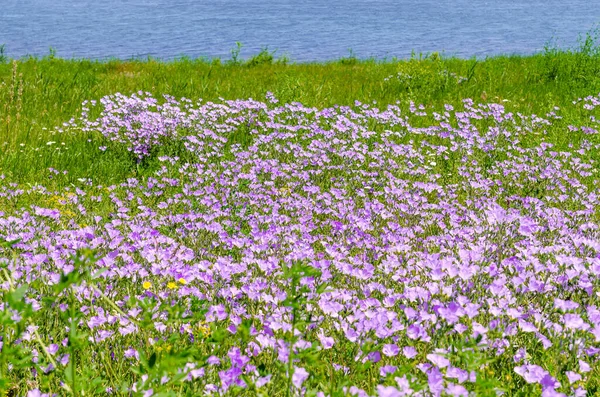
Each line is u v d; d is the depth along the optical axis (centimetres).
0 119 1076
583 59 1605
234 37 4319
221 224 646
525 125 1109
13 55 3209
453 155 964
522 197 783
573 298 401
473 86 1525
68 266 415
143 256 453
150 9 6631
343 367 306
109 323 358
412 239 602
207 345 330
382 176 852
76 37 4184
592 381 322
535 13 6500
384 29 4934
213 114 1052
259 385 261
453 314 323
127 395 294
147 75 1781
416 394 259
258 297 395
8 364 291
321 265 434
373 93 1481
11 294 210
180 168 845
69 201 687
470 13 6444
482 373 298
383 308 385
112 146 963
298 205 695
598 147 974
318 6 7162
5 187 713
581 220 645
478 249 474
